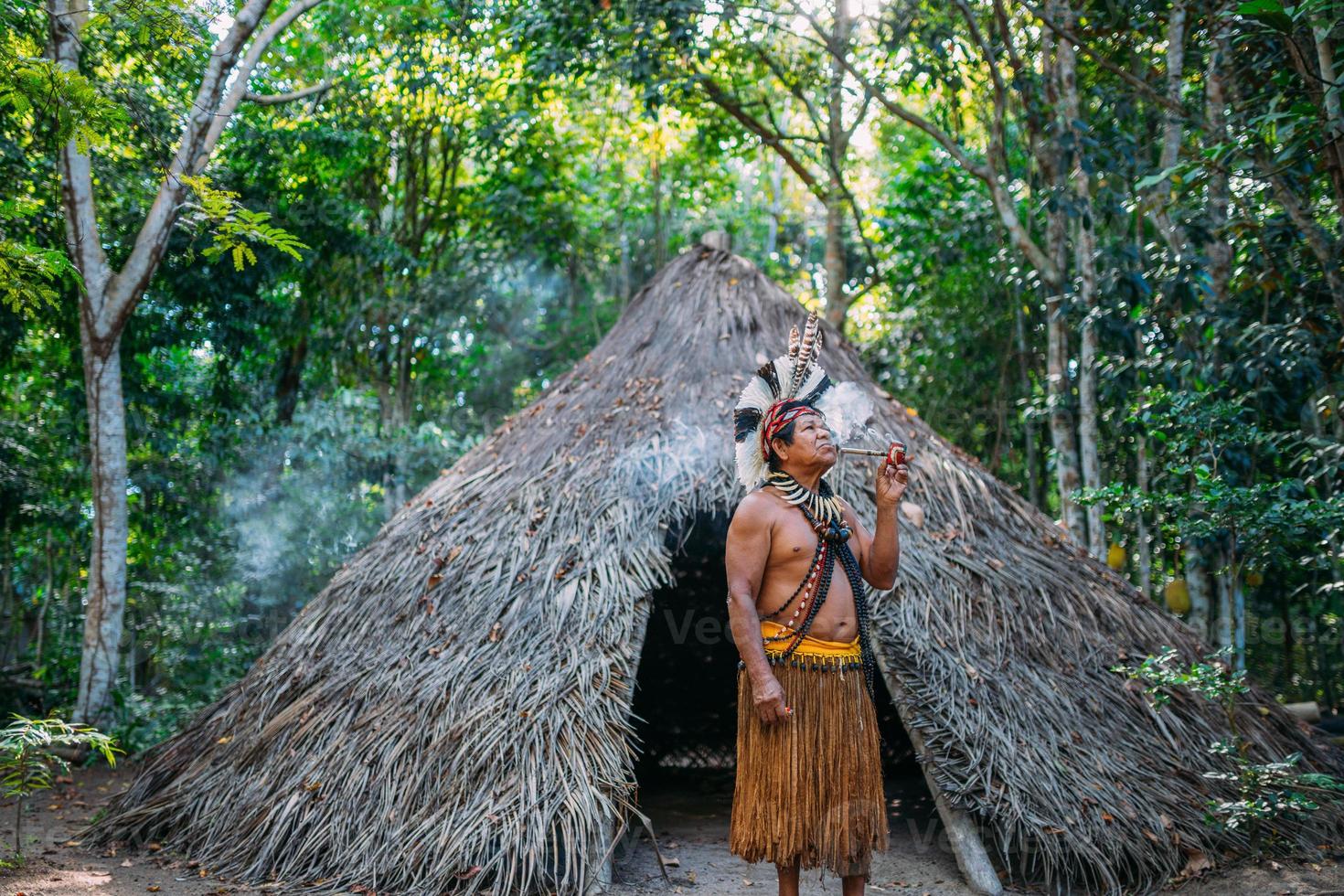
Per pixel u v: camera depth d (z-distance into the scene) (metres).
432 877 3.68
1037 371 10.88
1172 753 4.29
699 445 5.04
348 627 4.92
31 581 12.37
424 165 12.53
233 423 10.91
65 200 8.00
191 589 10.39
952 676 4.27
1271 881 3.72
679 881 4.07
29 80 4.07
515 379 15.02
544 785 3.83
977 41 7.86
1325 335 5.80
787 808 2.77
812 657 2.83
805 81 10.59
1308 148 5.06
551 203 13.03
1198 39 6.85
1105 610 4.90
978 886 3.92
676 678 7.25
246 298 10.39
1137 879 3.84
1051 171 7.67
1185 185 5.84
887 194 13.14
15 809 5.81
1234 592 6.18
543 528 4.87
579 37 8.78
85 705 8.05
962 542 4.93
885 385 12.23
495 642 4.43
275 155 10.34
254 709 4.82
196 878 4.02
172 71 8.80
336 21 10.37
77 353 10.51
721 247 6.50
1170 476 6.43
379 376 12.41
